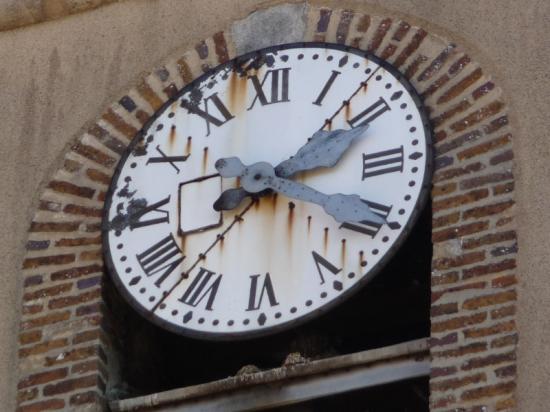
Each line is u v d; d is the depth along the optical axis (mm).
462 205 20969
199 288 21375
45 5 23688
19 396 21391
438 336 20297
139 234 21859
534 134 21172
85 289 21812
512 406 19734
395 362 20500
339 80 22062
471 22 22062
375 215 21125
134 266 21688
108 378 21578
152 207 21953
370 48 22203
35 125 23000
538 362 19906
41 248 22188
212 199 21812
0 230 22422
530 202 20781
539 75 21516
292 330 21172
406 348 20438
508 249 20562
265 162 21688
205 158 22078
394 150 21453
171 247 21672
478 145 21250
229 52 22750
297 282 21094
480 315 20281
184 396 21000
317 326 21312
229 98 22359
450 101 21594
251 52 22562
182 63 22859
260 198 21594
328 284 20984
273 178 21562
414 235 21250
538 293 20250
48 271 22031
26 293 21969
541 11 21906
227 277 21328
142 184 22125
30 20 23719
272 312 21016
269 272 21219
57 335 21641
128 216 21984
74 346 21547
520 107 21375
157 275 21562
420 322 22062
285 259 21234
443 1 22266
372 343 22125
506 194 20891
